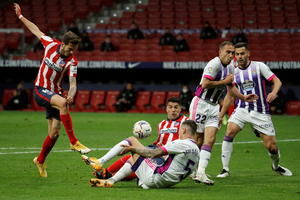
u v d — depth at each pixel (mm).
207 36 80750
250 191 22703
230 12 87188
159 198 20734
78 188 22906
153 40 84062
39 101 26047
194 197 21078
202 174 23953
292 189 23297
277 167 27547
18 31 88062
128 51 80938
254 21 85000
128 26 88438
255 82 27453
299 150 38188
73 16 92250
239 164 31469
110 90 84062
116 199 20500
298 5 86750
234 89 26094
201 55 78500
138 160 22906
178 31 85562
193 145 22234
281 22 84312
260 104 27375
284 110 75062
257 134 28125
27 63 80688
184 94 73688
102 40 86500
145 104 79125
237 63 27875
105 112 79250
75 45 25625
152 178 22562
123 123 60156
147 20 88562
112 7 95375
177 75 81312
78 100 82375
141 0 94562
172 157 22391
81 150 25391
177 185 24016
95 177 25453
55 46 26000
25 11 93188
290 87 77312
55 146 38875
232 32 83062
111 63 79125
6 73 84312
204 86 25078
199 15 88000
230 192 22391
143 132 24453
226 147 27297
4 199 20562
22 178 25672
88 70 81562
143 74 82062
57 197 20938
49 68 26047
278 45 79500
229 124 27641
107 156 23016
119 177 23281
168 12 89438
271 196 21578
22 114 73125
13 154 34656
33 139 43750
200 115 25562
